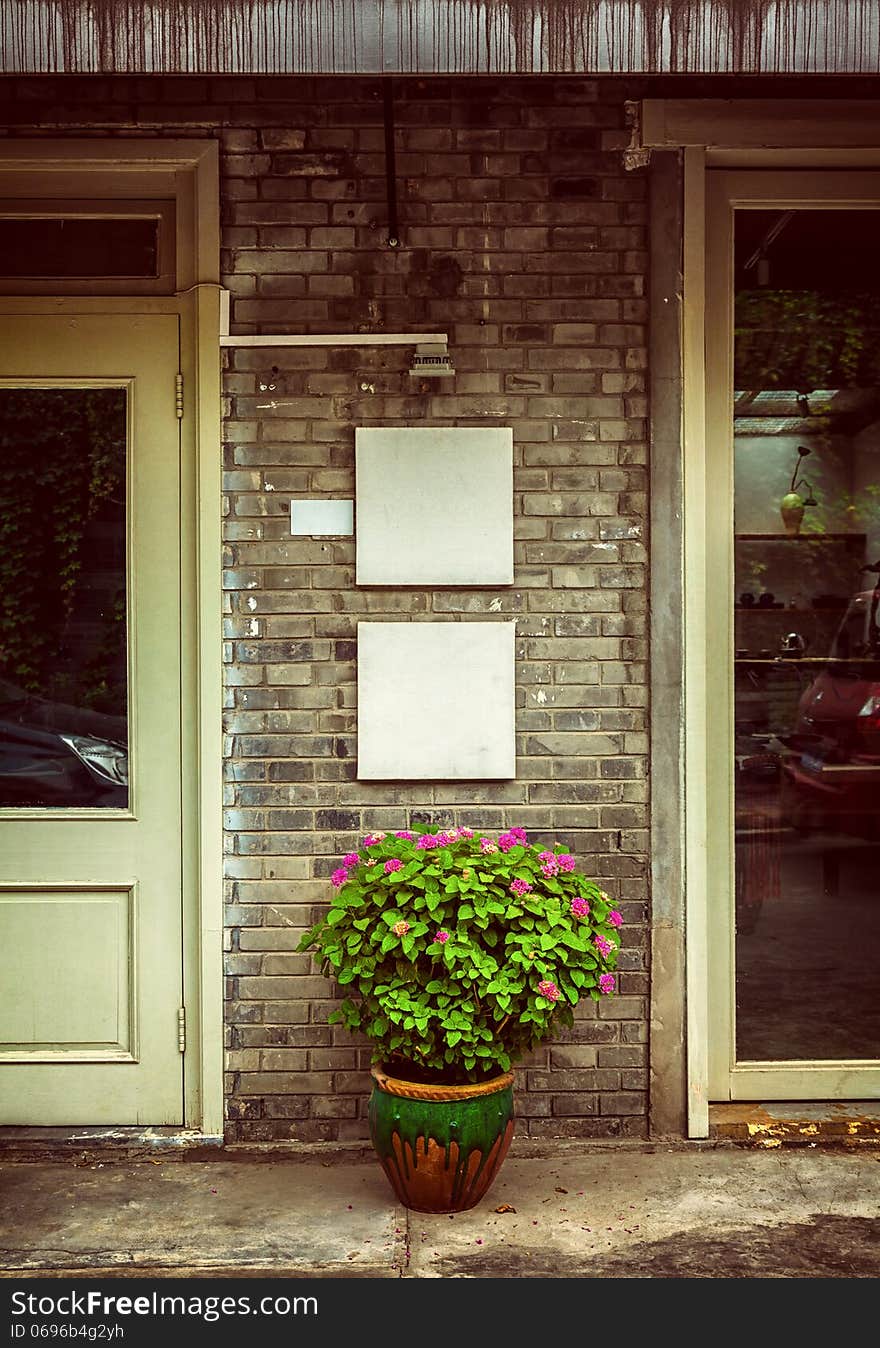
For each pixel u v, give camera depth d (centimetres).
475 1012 320
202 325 379
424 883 322
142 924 388
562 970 324
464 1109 321
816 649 406
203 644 380
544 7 314
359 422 382
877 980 409
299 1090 381
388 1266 306
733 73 317
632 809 385
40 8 313
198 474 381
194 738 387
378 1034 324
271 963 382
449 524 380
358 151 381
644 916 385
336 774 382
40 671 390
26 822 387
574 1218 332
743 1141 382
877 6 316
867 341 404
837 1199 344
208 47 314
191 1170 364
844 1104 406
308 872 382
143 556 387
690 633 383
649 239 382
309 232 381
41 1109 387
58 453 390
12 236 388
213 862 380
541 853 348
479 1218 331
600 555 384
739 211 401
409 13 313
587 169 383
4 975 387
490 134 382
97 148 377
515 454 383
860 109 379
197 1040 387
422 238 381
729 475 402
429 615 382
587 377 384
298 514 381
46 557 390
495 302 382
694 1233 324
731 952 404
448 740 379
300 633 382
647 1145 381
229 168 380
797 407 404
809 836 408
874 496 406
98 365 387
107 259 388
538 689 384
